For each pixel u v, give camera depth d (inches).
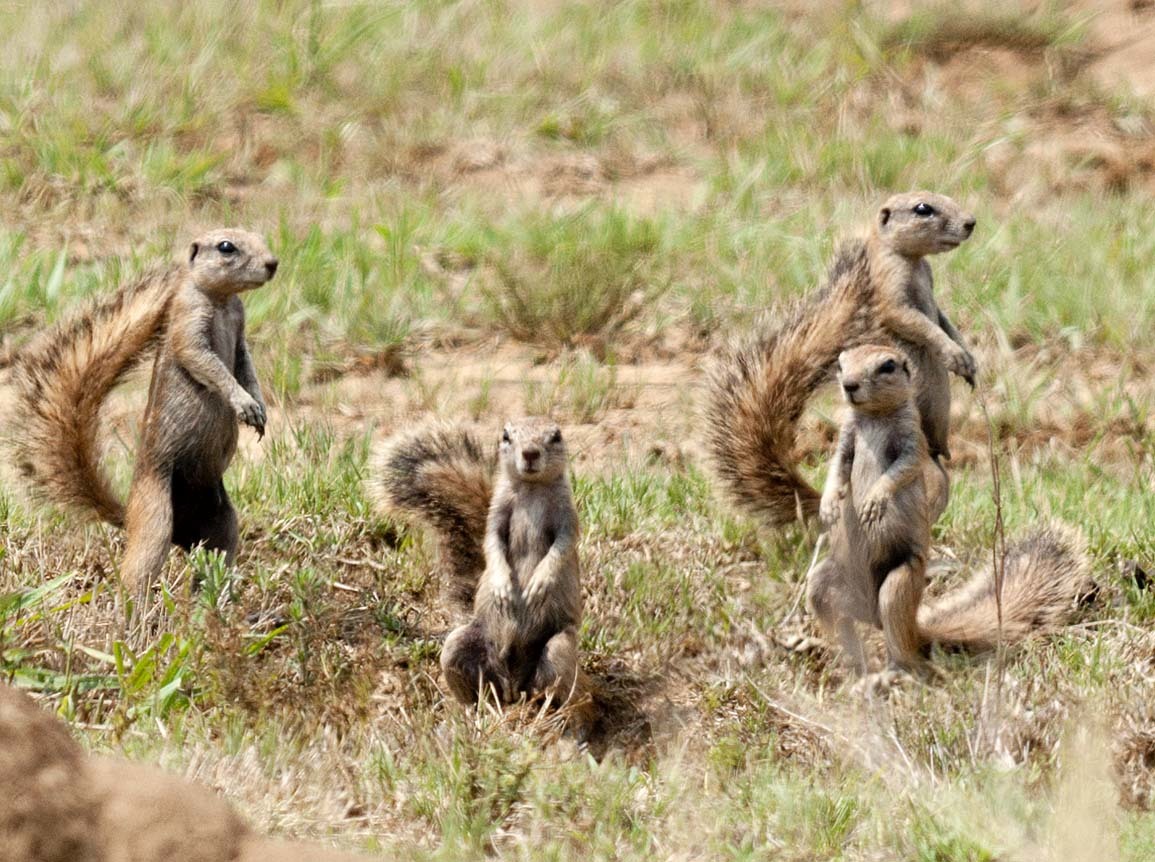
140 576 407.8
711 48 1010.1
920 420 464.8
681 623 428.1
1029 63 988.6
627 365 668.1
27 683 350.3
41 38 962.7
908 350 469.7
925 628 425.4
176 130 871.7
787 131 906.7
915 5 1060.5
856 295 473.1
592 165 879.7
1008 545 462.6
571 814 308.2
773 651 422.3
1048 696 376.2
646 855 291.1
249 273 412.5
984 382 642.8
